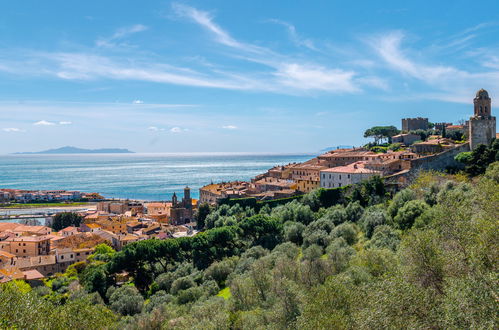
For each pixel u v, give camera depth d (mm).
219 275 107438
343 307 48531
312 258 82625
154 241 124625
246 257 113188
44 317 49000
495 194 59844
